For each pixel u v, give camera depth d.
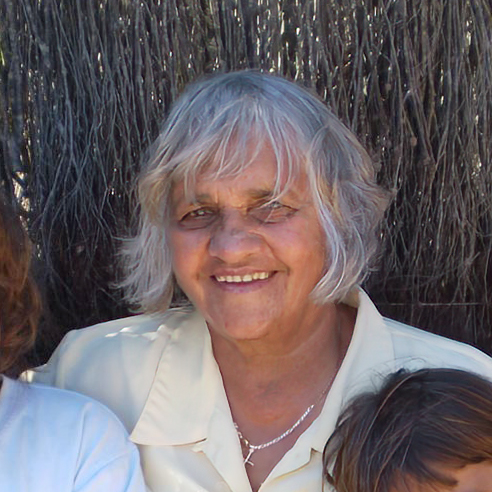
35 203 2.36
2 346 1.66
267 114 1.65
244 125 1.65
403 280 2.40
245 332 1.71
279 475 1.73
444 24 2.29
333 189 1.70
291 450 1.74
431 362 1.83
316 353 1.84
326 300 1.75
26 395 1.68
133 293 2.18
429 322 2.40
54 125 2.32
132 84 2.29
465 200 2.35
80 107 2.31
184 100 1.74
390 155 2.32
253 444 1.83
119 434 1.70
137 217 2.27
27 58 2.30
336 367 1.87
